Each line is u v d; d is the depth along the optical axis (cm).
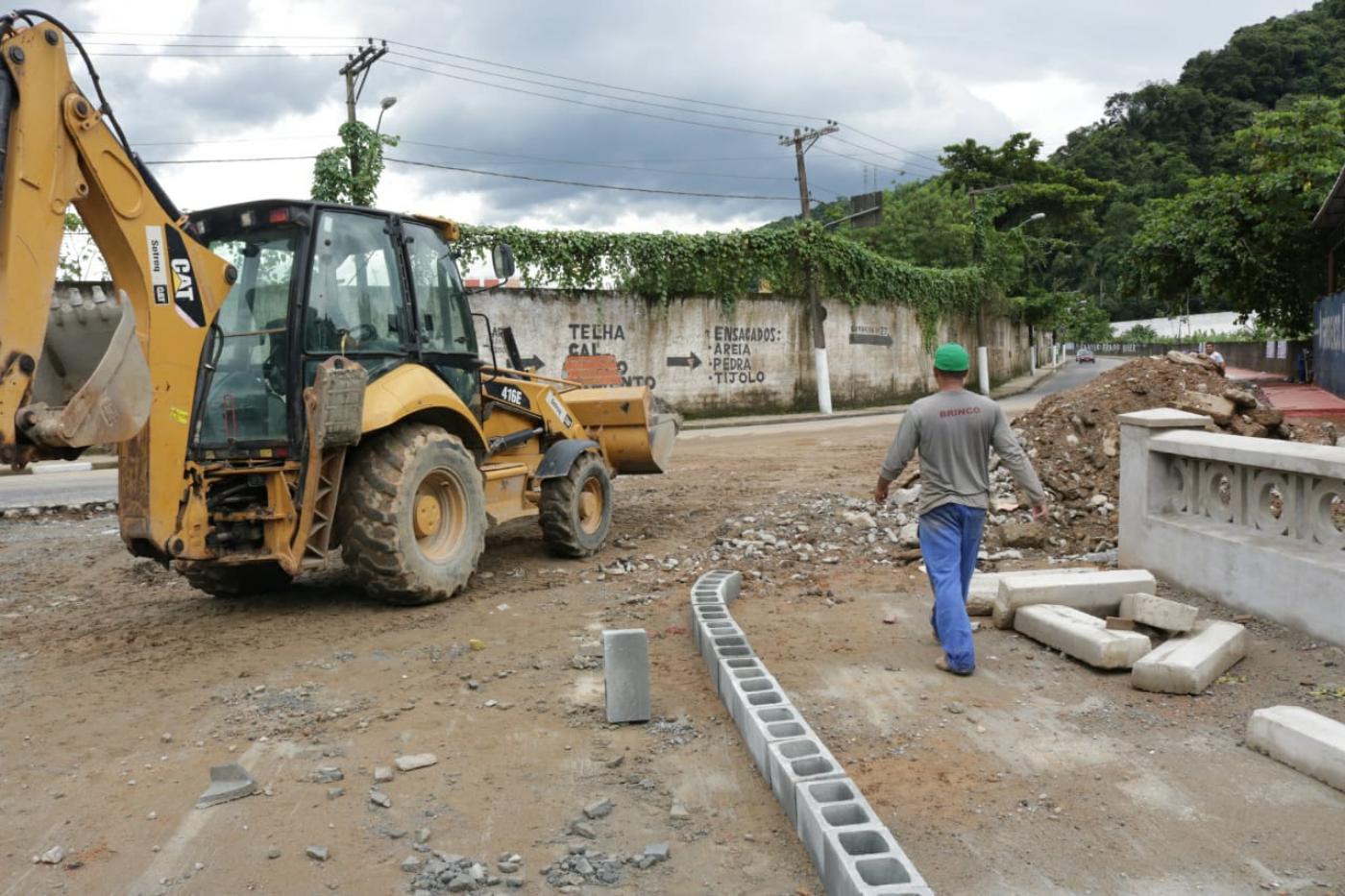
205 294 604
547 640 602
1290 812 353
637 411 949
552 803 378
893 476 545
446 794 387
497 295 2394
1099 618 587
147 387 524
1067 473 920
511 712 478
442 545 710
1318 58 10394
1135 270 2983
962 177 5894
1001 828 347
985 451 529
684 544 927
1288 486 561
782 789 368
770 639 590
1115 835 341
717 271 2886
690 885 316
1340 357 2259
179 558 608
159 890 320
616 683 458
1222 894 303
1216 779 382
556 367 2522
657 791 386
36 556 952
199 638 624
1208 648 490
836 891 298
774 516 1020
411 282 725
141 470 587
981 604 617
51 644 621
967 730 438
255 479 629
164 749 441
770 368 3089
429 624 642
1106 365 7506
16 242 481
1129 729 434
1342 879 309
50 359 547
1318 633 516
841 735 437
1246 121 10088
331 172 2258
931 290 3991
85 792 397
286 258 650
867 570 776
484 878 321
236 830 361
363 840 351
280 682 529
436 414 726
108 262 563
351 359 664
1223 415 906
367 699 499
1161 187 9781
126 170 552
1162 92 10550
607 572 794
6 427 473
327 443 606
